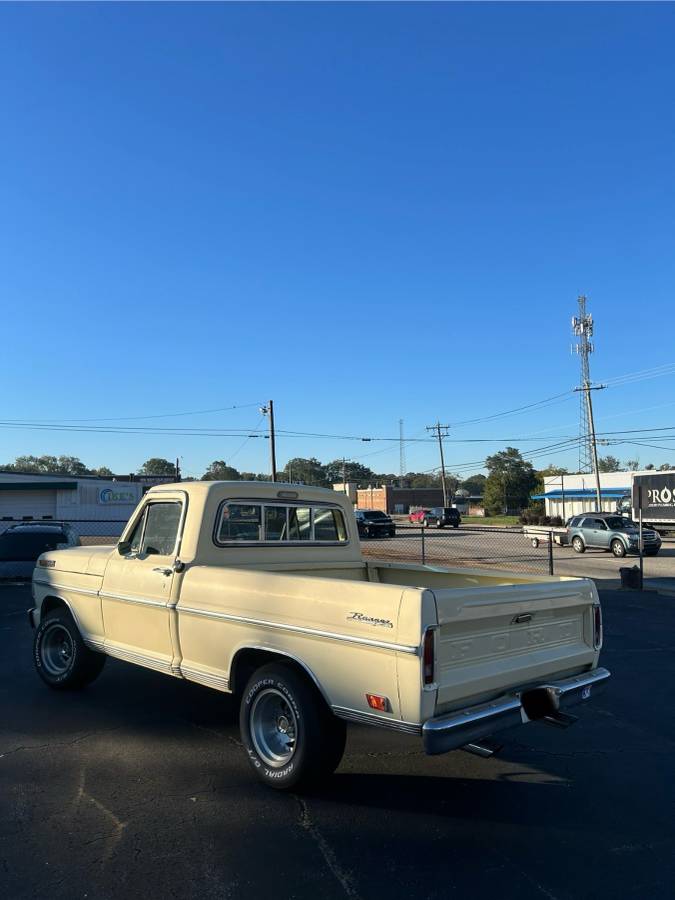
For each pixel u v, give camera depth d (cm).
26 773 462
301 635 422
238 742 527
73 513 3959
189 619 503
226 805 414
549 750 528
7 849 358
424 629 366
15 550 1511
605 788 452
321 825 389
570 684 454
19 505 3894
